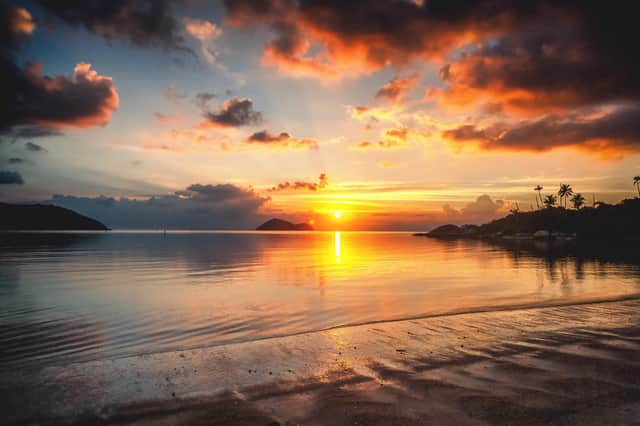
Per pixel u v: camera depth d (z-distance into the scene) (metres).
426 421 5.53
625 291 21.75
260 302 18.78
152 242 113.56
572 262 45.91
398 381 7.18
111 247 79.38
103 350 10.91
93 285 25.08
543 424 5.41
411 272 34.88
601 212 173.88
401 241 163.75
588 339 10.05
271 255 60.69
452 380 7.20
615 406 5.98
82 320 14.77
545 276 30.83
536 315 13.33
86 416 5.81
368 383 7.11
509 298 19.88
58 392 6.73
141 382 7.25
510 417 5.63
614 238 149.25
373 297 20.41
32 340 11.91
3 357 10.23
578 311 13.99
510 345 9.59
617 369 7.71
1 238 125.25
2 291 22.44
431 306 17.64
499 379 7.22
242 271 35.16
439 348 9.42
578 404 6.06
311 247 94.81
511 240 165.25
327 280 28.45
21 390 6.82
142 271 34.53
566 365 7.98
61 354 10.51
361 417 5.67
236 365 8.27
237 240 148.75
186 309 16.92
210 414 5.85
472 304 18.06
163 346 11.27
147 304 18.20
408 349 9.37
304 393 6.65
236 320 14.73
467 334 10.79
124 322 14.40
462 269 37.91
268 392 6.72
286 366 8.18
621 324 11.80
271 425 5.45
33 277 29.47
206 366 8.20
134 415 5.83
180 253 62.94
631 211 161.50
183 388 6.93
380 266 41.41
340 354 9.03
